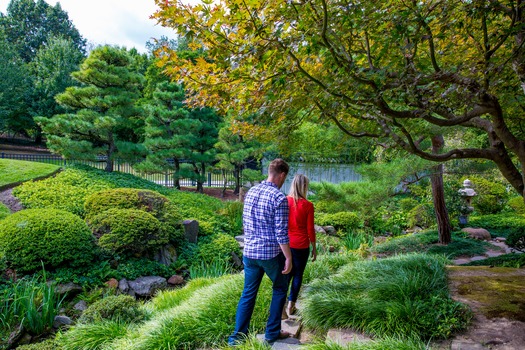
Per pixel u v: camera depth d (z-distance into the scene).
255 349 3.36
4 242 6.82
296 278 4.36
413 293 4.22
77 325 4.85
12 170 11.71
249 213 3.51
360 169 9.27
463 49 4.54
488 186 16.38
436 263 5.38
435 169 9.59
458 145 10.27
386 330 3.67
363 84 3.75
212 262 9.20
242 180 20.33
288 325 4.15
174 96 16.92
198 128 17.31
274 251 3.43
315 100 4.01
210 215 12.04
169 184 21.38
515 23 3.58
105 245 7.89
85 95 13.42
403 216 14.49
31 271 6.88
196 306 4.47
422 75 3.53
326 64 3.64
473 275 5.17
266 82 3.99
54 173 12.23
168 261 8.71
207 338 3.89
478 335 3.49
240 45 3.48
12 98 30.31
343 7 3.43
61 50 34.97
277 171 3.62
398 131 5.80
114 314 5.16
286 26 3.40
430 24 3.87
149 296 7.60
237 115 4.75
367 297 4.32
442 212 10.62
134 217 8.43
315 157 9.98
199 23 3.41
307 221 4.33
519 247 7.82
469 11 3.30
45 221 7.27
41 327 5.60
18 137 41.09
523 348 3.23
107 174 13.21
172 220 9.40
